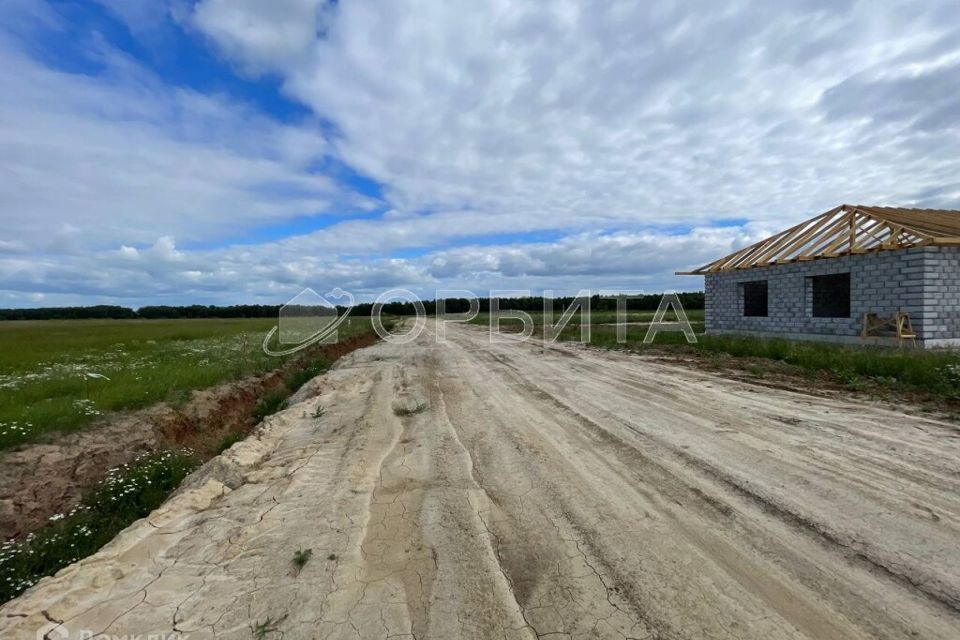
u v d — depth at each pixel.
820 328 14.66
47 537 4.33
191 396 8.52
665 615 2.57
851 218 14.57
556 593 2.81
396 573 3.07
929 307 11.94
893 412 6.50
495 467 4.95
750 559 3.09
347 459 5.39
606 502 4.00
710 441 5.48
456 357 14.80
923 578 2.83
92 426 6.36
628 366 11.45
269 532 3.69
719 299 18.66
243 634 2.53
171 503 4.34
